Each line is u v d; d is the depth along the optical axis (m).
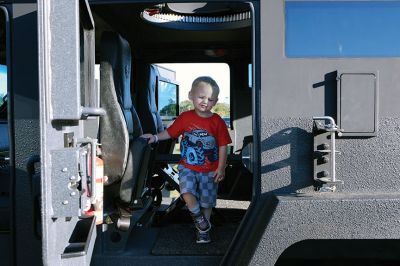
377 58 2.17
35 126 2.29
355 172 2.17
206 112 2.79
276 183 2.20
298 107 2.18
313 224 2.03
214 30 3.70
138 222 3.00
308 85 2.17
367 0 2.19
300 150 2.18
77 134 2.25
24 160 2.30
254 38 2.21
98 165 2.29
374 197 2.04
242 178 3.85
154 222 3.15
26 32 2.29
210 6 3.43
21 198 2.31
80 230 2.17
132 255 2.43
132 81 4.26
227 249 2.35
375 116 2.14
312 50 2.20
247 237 2.18
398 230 2.01
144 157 2.66
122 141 2.55
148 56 4.29
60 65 1.77
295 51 2.20
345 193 2.16
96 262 2.42
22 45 2.29
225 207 3.71
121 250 2.48
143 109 4.24
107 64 2.59
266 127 2.19
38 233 2.24
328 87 2.17
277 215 2.03
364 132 2.14
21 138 2.30
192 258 2.39
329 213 2.02
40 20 1.72
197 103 2.73
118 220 2.49
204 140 2.74
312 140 2.17
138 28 3.63
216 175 2.73
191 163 2.73
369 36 2.20
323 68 2.17
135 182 2.61
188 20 3.69
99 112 2.00
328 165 2.14
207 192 2.72
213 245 2.60
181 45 4.20
